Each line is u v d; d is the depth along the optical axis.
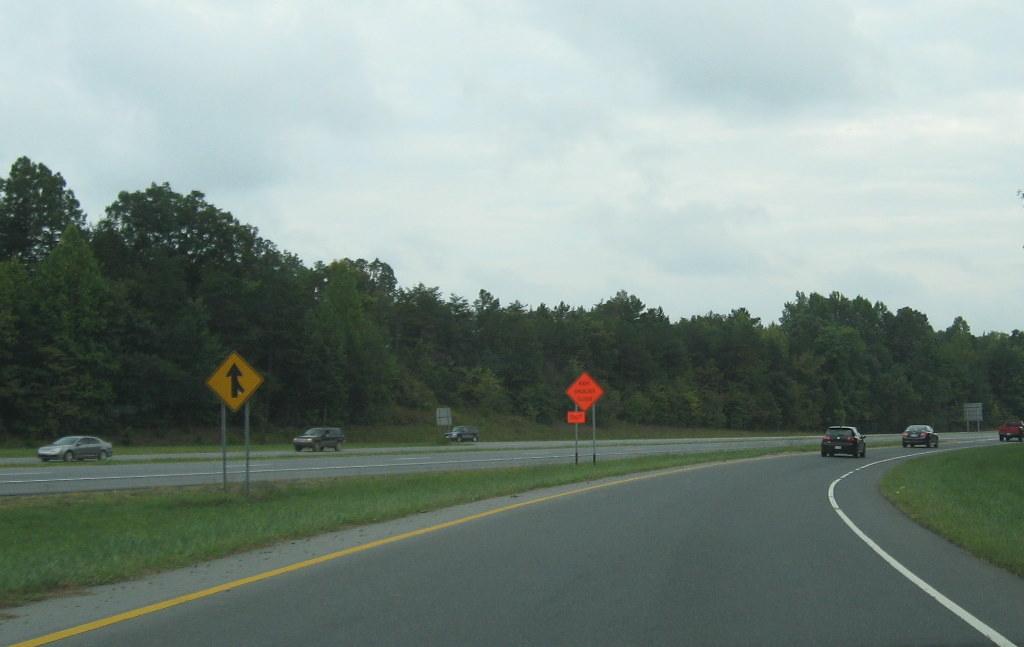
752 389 129.62
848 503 21.61
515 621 8.04
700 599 9.10
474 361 117.50
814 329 156.75
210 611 8.55
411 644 7.22
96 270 73.38
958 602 9.08
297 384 88.56
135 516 18.38
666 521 16.58
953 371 149.12
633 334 131.00
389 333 114.12
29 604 9.02
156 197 90.88
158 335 76.75
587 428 112.25
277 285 87.50
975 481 32.66
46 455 42.34
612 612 8.44
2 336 66.75
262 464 38.97
